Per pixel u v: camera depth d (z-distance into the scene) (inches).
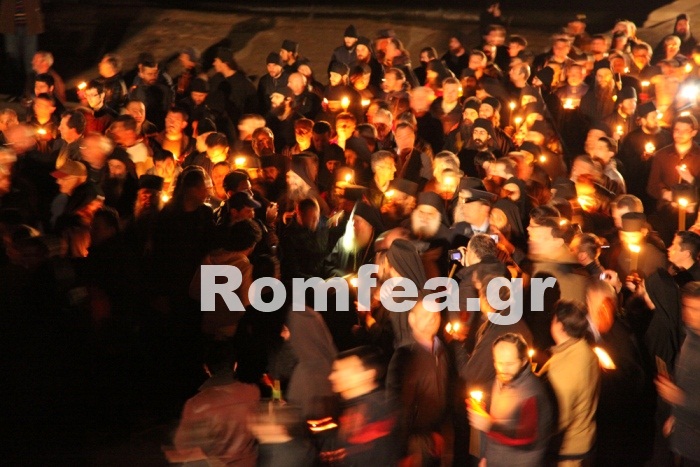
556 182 427.5
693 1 949.2
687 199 431.2
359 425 239.3
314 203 376.8
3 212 333.1
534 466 248.1
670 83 617.0
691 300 267.6
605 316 300.0
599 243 355.6
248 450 231.3
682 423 270.8
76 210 368.5
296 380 265.0
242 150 458.6
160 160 419.8
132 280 340.2
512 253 364.2
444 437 275.3
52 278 301.4
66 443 316.2
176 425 332.2
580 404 264.1
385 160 405.7
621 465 315.3
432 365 265.6
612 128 585.0
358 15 913.5
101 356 326.0
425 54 703.1
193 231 357.4
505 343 246.1
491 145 503.2
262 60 836.0
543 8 940.0
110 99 603.2
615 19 924.6
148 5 904.9
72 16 877.8
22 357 297.0
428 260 337.4
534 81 641.6
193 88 582.2
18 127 435.8
